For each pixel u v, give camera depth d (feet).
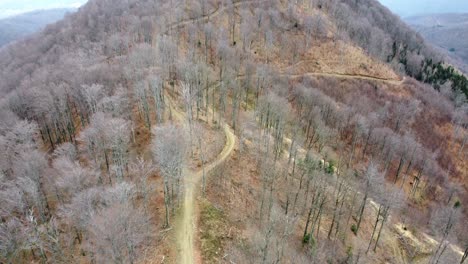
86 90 229.25
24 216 162.81
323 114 326.24
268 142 255.50
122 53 353.92
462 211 290.56
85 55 346.13
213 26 450.30
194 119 270.46
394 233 237.86
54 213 172.76
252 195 213.46
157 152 176.24
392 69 491.31
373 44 536.01
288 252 177.58
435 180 309.42
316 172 226.79
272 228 174.91
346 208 228.63
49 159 221.66
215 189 205.46
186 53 383.24
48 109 239.09
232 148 249.14
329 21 535.60
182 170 200.85
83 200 147.23
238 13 497.05
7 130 215.92
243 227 185.16
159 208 182.91
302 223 208.85
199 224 175.73
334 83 420.36
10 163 183.83
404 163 316.19
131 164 208.23
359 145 322.55
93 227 133.28
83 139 206.28
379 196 217.77
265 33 463.01
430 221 256.52
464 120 428.15
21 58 476.54
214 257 160.76
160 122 247.70
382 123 356.18
